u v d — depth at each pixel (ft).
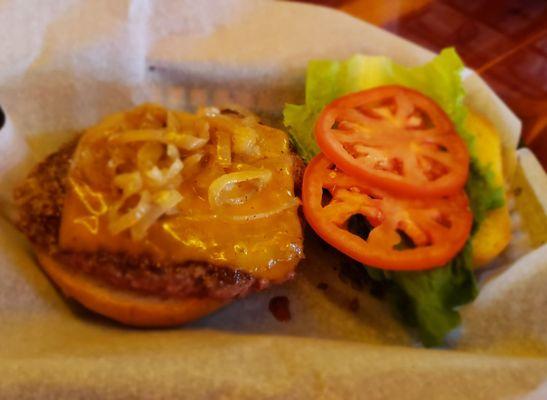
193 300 0.82
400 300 0.93
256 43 1.12
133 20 1.06
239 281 0.78
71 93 1.04
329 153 0.93
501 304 0.94
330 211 0.90
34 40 1.00
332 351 0.80
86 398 0.70
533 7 1.31
